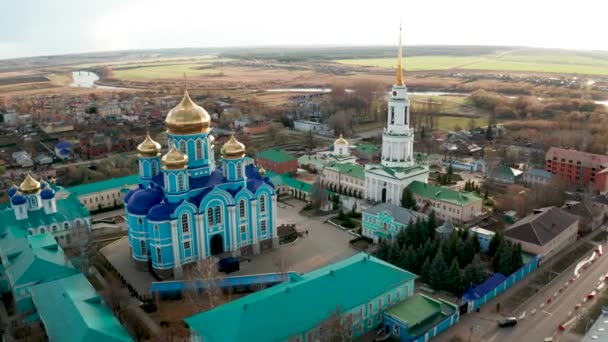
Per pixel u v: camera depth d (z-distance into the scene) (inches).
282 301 3009.4
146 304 3730.3
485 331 3346.5
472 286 3772.1
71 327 2957.7
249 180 4650.6
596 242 4756.4
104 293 3865.7
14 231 4584.2
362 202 5959.6
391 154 5787.4
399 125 5713.6
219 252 4468.5
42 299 3400.6
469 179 7037.4
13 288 3624.5
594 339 2856.8
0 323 3543.3
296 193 6353.3
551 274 4116.6
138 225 4242.1
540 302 3693.4
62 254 4099.4
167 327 3442.4
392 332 3292.3
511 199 5570.9
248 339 2753.4
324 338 2915.8
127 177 6318.9
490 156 7805.1
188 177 4274.1
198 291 3794.3
